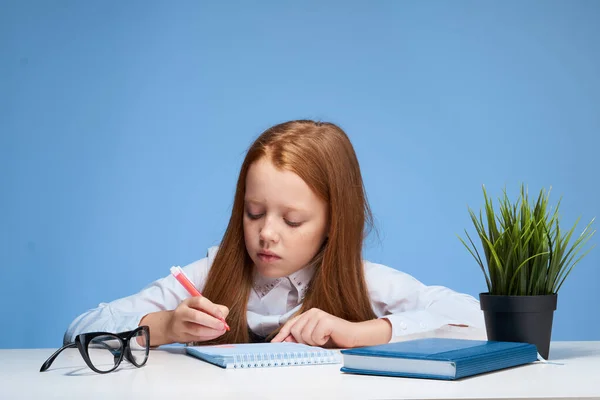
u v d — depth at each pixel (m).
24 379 1.04
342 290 1.55
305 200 1.48
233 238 1.60
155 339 1.41
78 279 3.11
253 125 3.14
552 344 1.47
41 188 3.12
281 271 1.50
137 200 3.12
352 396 0.88
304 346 1.26
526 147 3.11
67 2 3.13
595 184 3.11
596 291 3.08
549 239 1.22
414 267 3.09
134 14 3.13
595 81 3.12
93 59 3.13
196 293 1.40
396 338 1.40
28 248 3.12
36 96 3.12
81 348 1.10
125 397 0.90
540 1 3.12
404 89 3.14
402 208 3.10
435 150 3.12
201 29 3.14
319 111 3.15
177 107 3.13
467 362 1.00
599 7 3.12
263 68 3.16
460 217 3.10
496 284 1.22
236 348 1.25
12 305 3.11
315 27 3.16
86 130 3.12
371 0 3.15
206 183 3.12
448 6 3.13
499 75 3.12
